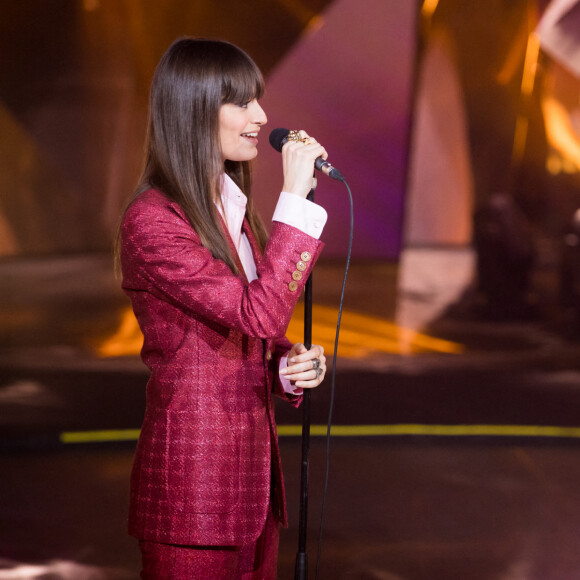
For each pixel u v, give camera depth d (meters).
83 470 12.37
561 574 8.68
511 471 12.52
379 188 19.44
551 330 18.56
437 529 10.01
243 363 4.08
